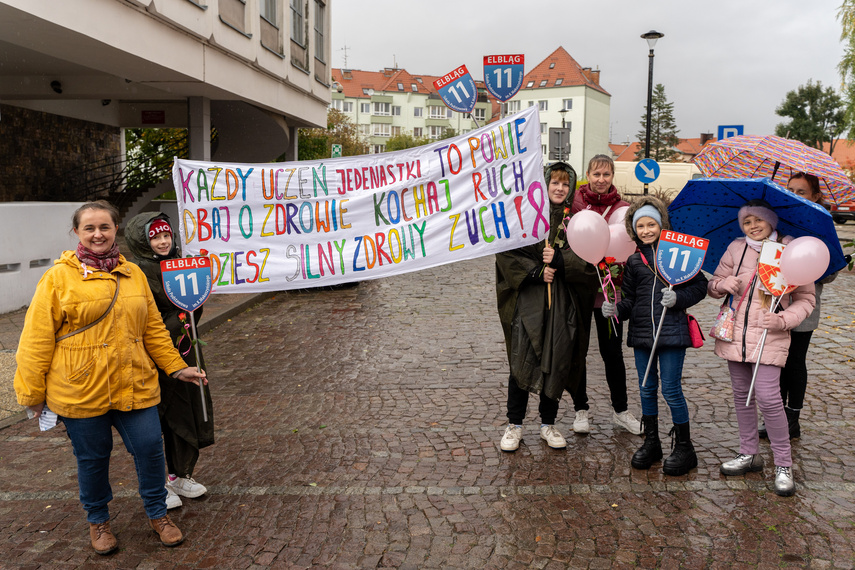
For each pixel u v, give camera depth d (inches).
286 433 204.8
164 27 453.1
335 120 1545.3
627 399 221.1
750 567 127.5
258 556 136.3
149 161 952.9
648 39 781.3
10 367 271.6
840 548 132.9
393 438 198.2
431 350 303.7
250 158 823.1
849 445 182.9
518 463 177.8
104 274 132.0
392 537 142.3
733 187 162.9
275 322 376.2
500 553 135.0
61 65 550.9
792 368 184.7
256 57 604.1
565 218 177.5
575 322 178.1
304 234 191.3
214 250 189.5
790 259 150.6
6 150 665.0
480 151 186.2
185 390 155.4
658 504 153.3
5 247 373.4
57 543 143.1
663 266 158.2
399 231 191.0
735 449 183.3
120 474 177.3
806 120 2476.6
